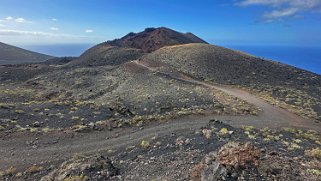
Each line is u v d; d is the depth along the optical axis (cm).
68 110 3859
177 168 1803
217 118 3762
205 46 11938
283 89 6912
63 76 9562
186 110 4209
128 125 3219
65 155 2414
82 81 8769
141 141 2655
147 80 7900
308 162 1761
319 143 2742
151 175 1778
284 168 1527
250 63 9850
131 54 14750
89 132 2984
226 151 1556
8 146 2569
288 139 2722
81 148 2570
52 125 3195
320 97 6519
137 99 5569
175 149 2252
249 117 4059
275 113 4566
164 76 8169
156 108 4697
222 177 1384
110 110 4028
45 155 2412
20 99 6488
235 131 2709
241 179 1379
